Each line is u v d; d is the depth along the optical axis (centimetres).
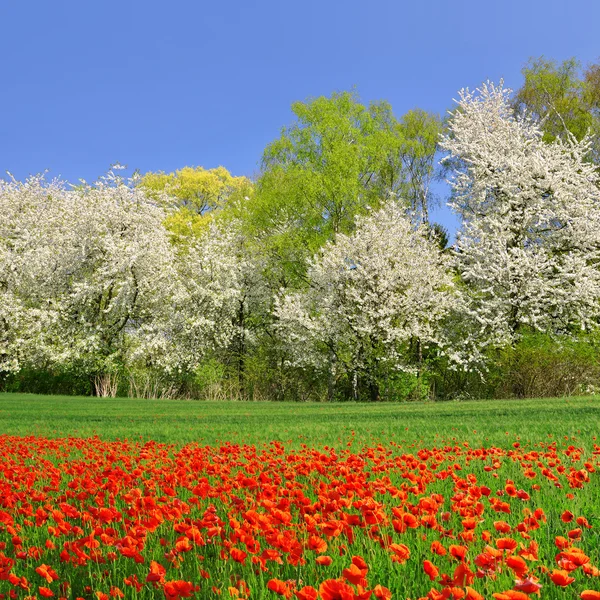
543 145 2402
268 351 2692
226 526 318
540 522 305
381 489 373
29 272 2595
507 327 2145
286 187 2777
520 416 1079
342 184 2702
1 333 2598
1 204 2839
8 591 251
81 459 647
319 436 883
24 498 400
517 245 2273
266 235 2945
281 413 1442
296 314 2389
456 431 868
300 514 347
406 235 2383
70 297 2627
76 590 263
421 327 2225
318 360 2409
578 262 2123
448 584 209
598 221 2172
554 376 1878
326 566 259
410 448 685
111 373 2570
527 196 2250
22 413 1486
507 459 580
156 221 2778
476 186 2362
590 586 236
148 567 279
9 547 322
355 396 2383
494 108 2520
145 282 2633
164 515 324
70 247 2645
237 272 2864
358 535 303
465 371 2208
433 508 297
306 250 2770
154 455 605
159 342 2525
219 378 2539
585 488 419
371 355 2255
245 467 500
